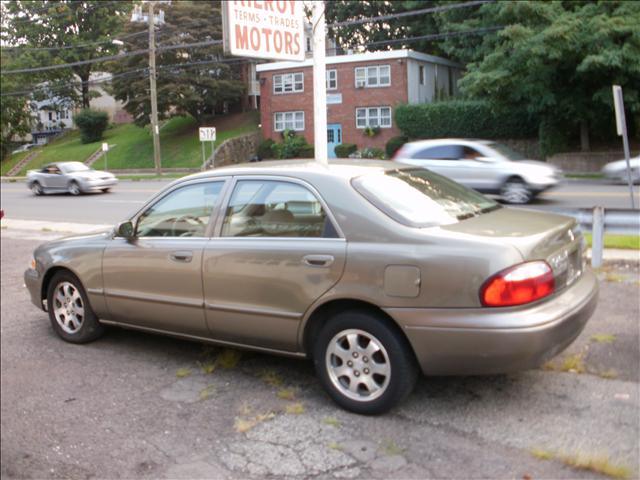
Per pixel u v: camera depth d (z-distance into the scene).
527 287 3.55
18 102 54.56
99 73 66.00
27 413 4.28
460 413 3.91
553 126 29.02
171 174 37.19
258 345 4.41
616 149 29.16
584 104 26.77
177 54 43.12
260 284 4.24
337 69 39.19
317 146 9.49
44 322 6.46
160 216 4.96
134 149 45.47
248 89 49.88
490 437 3.60
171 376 4.80
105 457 3.65
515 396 4.11
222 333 4.55
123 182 32.75
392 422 3.84
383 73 37.84
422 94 39.12
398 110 35.62
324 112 9.45
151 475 3.44
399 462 3.39
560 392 4.14
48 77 56.00
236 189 4.57
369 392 3.91
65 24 55.88
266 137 43.09
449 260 3.60
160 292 4.82
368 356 3.89
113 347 5.51
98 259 5.22
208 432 3.88
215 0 48.09
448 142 15.73
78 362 5.18
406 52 36.81
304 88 41.00
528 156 32.56
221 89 45.31
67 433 3.97
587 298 4.02
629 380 4.28
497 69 25.70
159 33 43.00
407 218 3.90
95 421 4.11
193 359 5.14
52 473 3.53
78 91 60.53
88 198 23.67
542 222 4.23
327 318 4.11
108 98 67.19
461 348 3.58
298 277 4.07
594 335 5.18
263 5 8.73
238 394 4.41
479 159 15.22
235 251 4.36
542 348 3.56
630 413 3.81
